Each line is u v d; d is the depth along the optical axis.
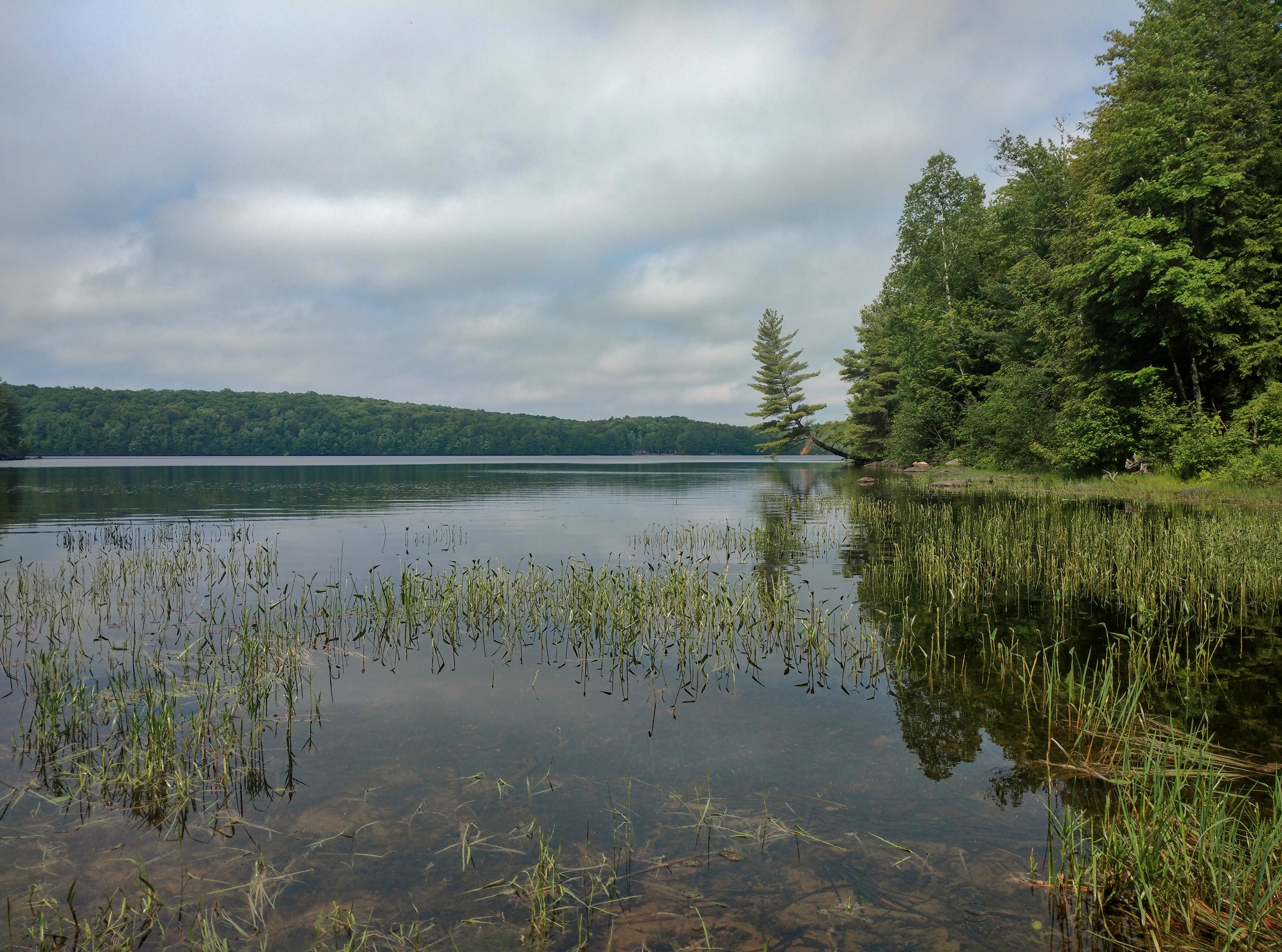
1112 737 5.63
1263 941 3.34
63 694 6.50
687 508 27.09
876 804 4.70
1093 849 3.75
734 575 12.66
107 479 48.09
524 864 4.07
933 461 51.69
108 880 3.96
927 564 12.89
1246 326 25.66
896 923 3.52
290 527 20.89
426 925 3.56
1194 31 27.47
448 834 4.39
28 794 4.91
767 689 6.96
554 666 7.79
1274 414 24.20
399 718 6.27
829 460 159.50
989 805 4.65
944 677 7.19
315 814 4.63
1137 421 28.89
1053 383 36.62
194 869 4.06
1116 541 13.34
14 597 11.26
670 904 3.70
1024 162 40.91
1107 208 27.73
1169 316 25.66
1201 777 4.66
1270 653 7.69
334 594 11.41
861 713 6.29
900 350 51.69
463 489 39.56
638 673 7.54
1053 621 9.22
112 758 5.45
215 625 9.52
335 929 3.53
